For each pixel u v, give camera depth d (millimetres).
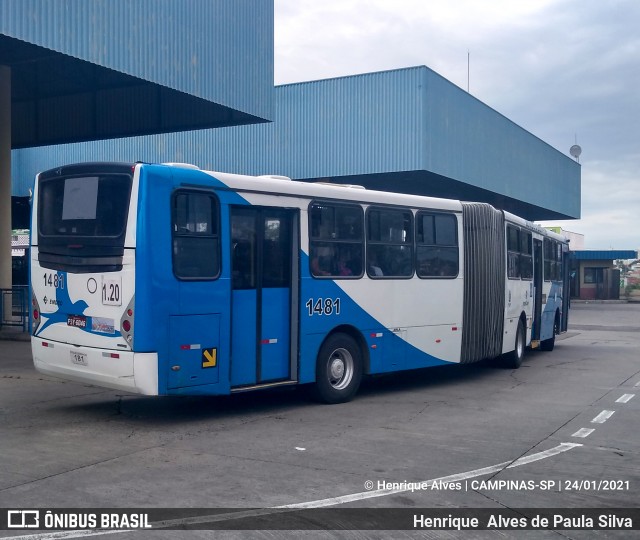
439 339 13383
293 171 33438
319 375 11227
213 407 11133
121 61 15906
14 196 37031
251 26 19750
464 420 10398
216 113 21344
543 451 8594
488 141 37250
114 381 9273
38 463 7738
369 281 11984
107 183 9398
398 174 32062
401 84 31453
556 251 21188
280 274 10766
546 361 18453
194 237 9539
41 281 10227
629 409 11414
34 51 17641
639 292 69688
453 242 13781
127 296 9094
